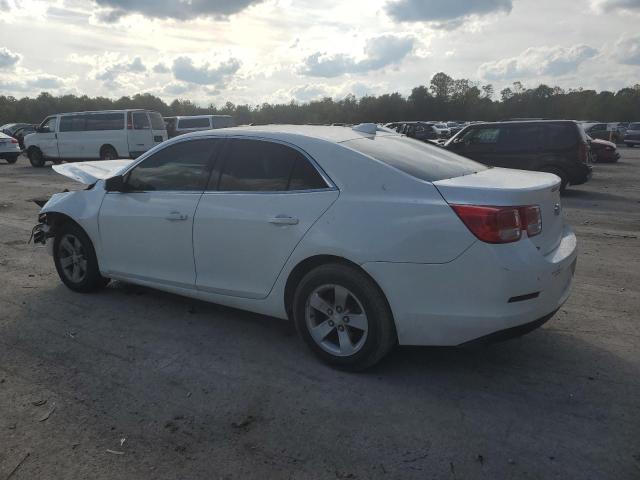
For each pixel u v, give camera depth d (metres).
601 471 2.72
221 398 3.44
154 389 3.56
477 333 3.33
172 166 4.56
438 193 3.41
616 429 3.08
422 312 3.40
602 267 6.41
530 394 3.47
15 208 10.76
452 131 38.03
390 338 3.57
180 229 4.39
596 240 7.94
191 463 2.82
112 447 2.95
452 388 3.55
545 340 4.29
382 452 2.89
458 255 3.28
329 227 3.63
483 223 3.24
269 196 3.94
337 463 2.81
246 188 4.09
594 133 35.75
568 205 11.38
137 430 3.11
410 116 103.94
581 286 5.66
